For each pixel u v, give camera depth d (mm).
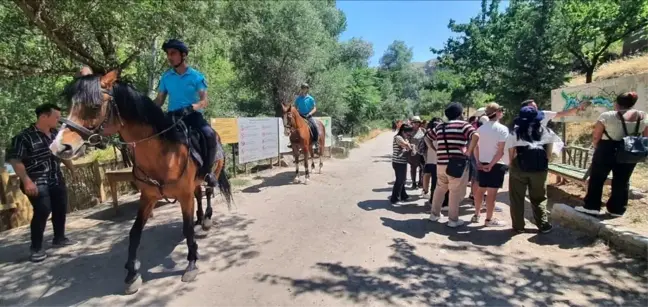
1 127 8180
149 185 3732
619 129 4938
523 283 3932
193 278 3996
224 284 3908
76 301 3547
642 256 4254
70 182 7004
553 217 5941
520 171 5270
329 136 17453
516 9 19266
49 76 8602
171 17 8125
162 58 9734
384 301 3564
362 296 3658
